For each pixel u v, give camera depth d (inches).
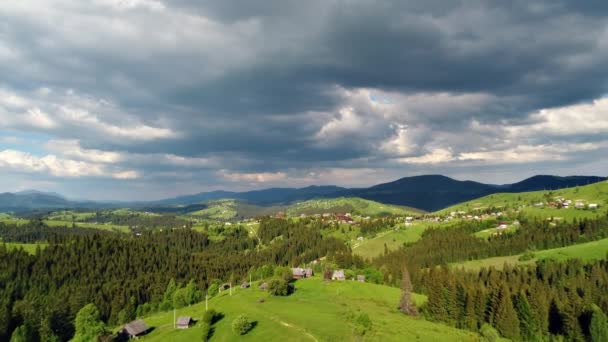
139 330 5108.3
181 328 4965.6
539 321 4817.9
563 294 5570.9
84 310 5275.6
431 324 4800.7
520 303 4931.1
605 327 4399.6
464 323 5024.6
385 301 6058.1
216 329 4542.3
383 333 4033.0
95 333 5103.3
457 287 5319.9
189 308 6496.1
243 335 4192.9
